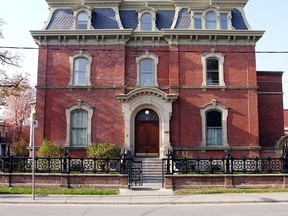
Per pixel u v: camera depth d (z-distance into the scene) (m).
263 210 11.67
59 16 26.27
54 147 22.64
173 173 16.94
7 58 29.50
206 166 17.61
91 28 25.48
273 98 27.02
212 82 25.27
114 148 22.36
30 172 17.56
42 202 13.49
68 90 25.16
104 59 25.39
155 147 24.89
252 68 25.25
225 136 24.55
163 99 24.47
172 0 26.58
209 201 13.54
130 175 18.22
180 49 25.36
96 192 15.64
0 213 11.23
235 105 24.95
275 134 26.62
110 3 26.61
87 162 18.00
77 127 24.98
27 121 57.09
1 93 31.20
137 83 25.19
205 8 25.83
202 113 24.78
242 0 26.33
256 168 17.36
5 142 60.50
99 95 25.05
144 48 25.70
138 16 26.27
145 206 12.83
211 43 25.45
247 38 25.25
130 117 24.50
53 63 25.39
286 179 17.02
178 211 11.58
